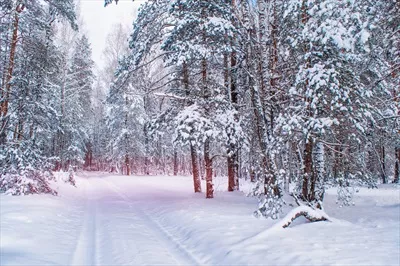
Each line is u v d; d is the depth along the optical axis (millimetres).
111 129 40219
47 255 6465
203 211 10938
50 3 17766
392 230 7539
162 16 14602
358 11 8422
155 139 15562
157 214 12008
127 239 7949
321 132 8383
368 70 10891
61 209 12117
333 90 8266
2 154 14055
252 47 10867
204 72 14367
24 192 13477
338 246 6148
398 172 22547
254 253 6141
